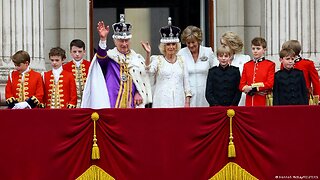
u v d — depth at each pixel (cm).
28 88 5916
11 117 5422
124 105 5806
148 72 5862
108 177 5444
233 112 5444
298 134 5450
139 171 5450
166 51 5903
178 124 5450
